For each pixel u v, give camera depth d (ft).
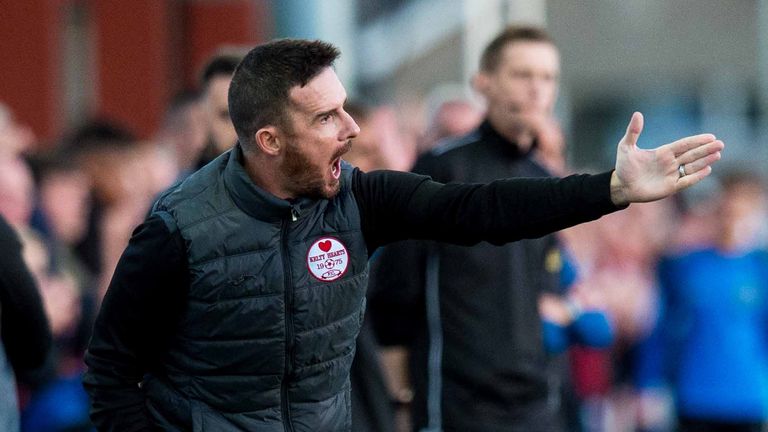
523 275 57.52
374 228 40.14
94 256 74.90
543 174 59.62
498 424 56.90
